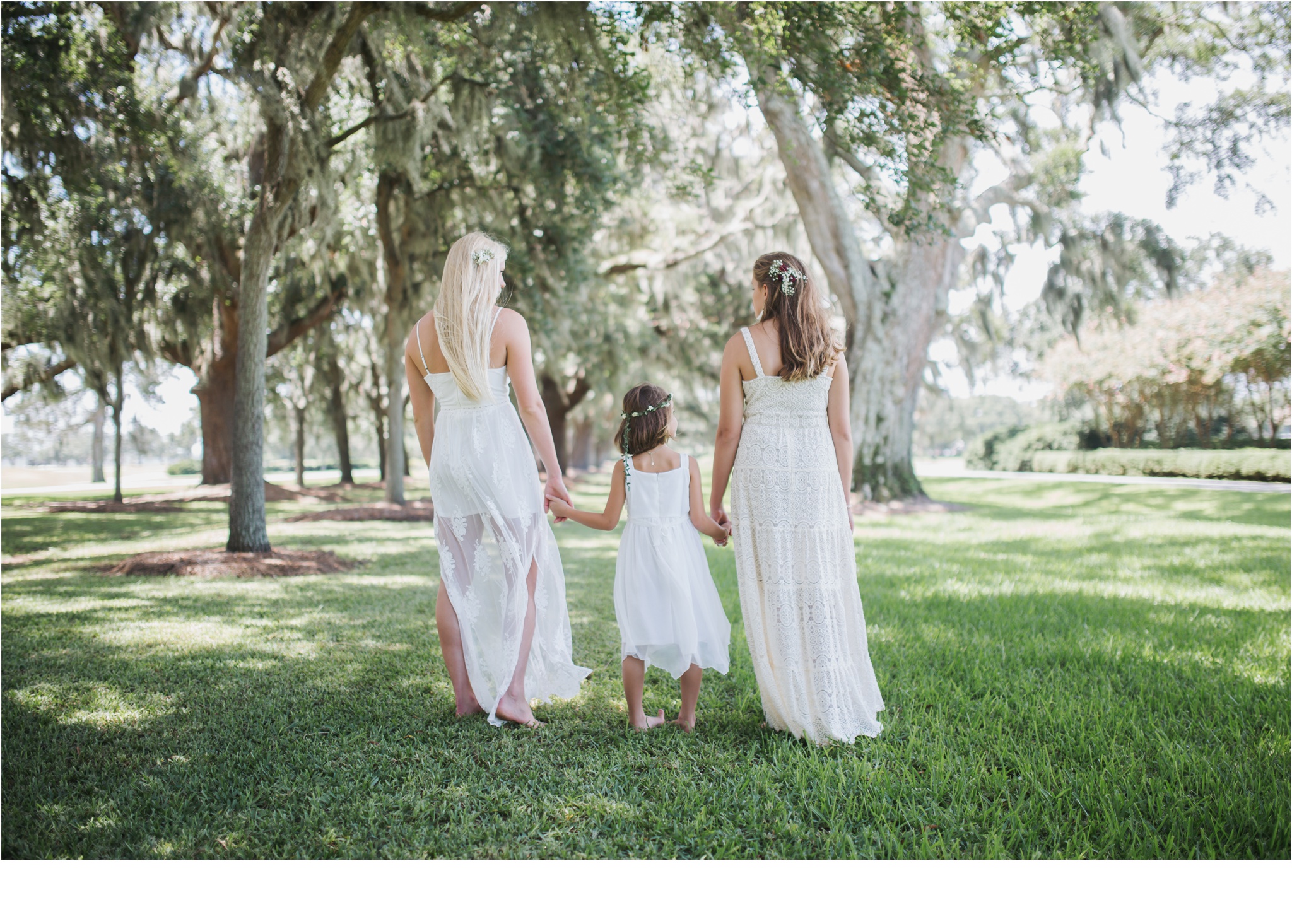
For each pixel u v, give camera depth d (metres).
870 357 13.48
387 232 11.77
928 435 65.50
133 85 8.12
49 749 2.43
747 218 16.03
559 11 6.60
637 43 7.81
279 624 4.39
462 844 1.85
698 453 37.50
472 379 2.75
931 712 2.83
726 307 19.56
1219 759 2.32
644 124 8.02
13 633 4.15
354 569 6.84
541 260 12.00
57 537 9.51
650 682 3.32
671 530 2.73
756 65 6.00
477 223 12.05
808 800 2.10
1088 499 15.73
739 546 2.69
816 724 2.56
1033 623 4.37
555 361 16.16
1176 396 24.88
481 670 2.74
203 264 13.79
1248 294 22.00
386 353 13.58
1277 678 3.23
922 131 6.48
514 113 10.55
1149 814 2.01
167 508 14.70
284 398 23.67
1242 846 1.84
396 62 8.80
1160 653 3.63
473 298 2.76
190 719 2.73
